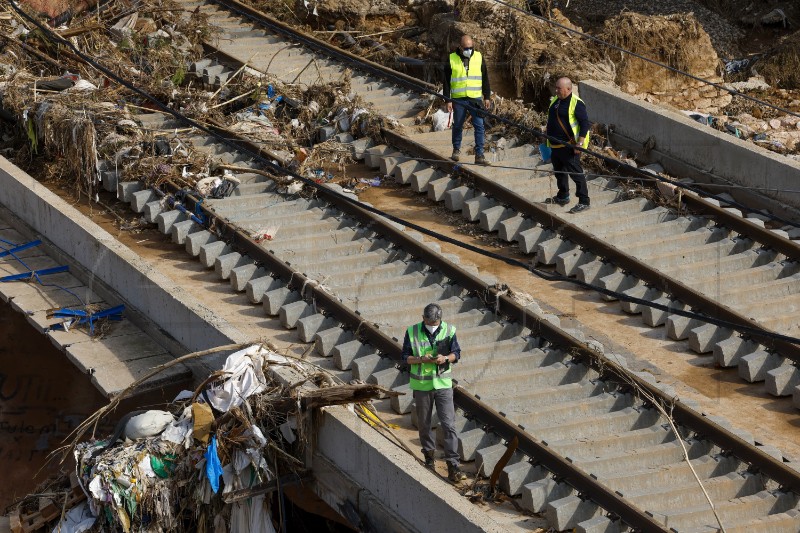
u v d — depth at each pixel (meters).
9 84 36.25
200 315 24.06
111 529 22.20
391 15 47.38
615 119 36.06
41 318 26.50
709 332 24.88
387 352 23.78
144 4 44.56
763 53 44.38
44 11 43.03
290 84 38.97
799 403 22.78
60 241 29.22
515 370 23.73
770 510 19.86
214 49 42.03
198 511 21.55
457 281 26.61
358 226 29.55
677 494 19.94
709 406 23.06
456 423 21.75
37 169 35.00
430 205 32.16
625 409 22.34
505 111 35.81
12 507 25.41
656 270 26.56
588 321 26.27
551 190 32.06
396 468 19.11
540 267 28.69
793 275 27.38
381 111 37.53
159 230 30.52
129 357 25.09
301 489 23.05
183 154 32.66
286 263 27.31
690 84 41.12
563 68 39.38
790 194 30.56
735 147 31.95
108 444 22.59
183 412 22.11
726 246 28.53
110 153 32.88
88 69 39.19
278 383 21.77
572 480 19.78
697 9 47.47
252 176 32.28
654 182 31.41
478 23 42.84
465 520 17.61
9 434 29.48
